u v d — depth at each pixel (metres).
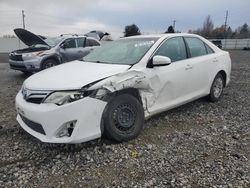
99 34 17.12
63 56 11.30
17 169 3.36
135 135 4.15
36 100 3.73
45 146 3.97
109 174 3.25
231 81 9.58
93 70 4.09
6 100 6.83
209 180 3.11
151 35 5.28
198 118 5.24
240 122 5.05
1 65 17.75
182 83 5.00
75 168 3.39
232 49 48.44
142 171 3.31
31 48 11.40
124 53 4.81
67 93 3.53
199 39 5.82
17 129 4.67
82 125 3.53
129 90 4.12
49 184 3.06
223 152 3.81
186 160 3.57
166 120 5.09
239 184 3.03
